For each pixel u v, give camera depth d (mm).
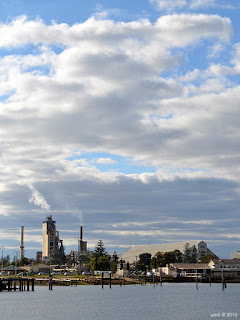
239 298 189500
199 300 181875
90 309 154625
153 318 133750
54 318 134875
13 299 190625
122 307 159875
